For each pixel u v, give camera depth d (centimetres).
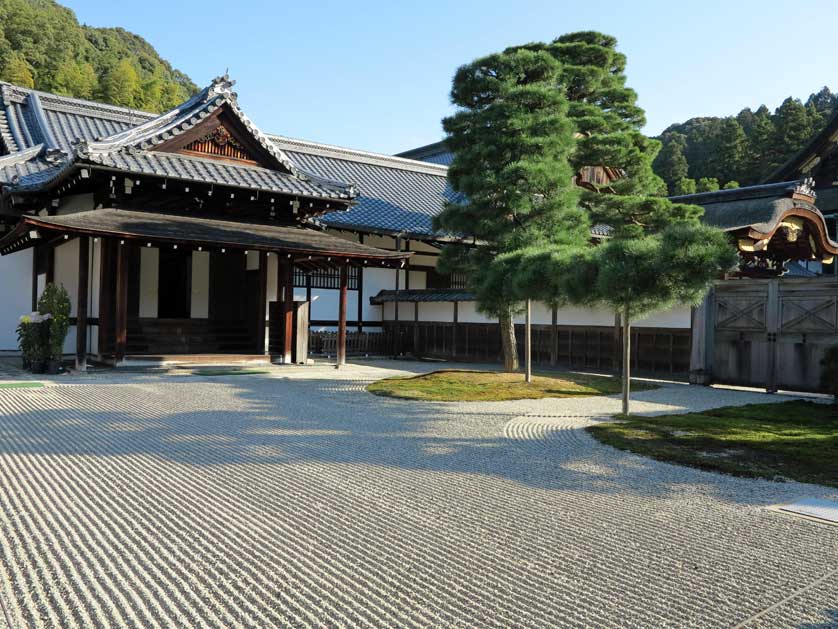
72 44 7094
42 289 1706
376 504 488
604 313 1669
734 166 4950
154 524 433
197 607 317
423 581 353
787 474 603
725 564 385
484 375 1339
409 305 2166
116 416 830
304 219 1805
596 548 407
